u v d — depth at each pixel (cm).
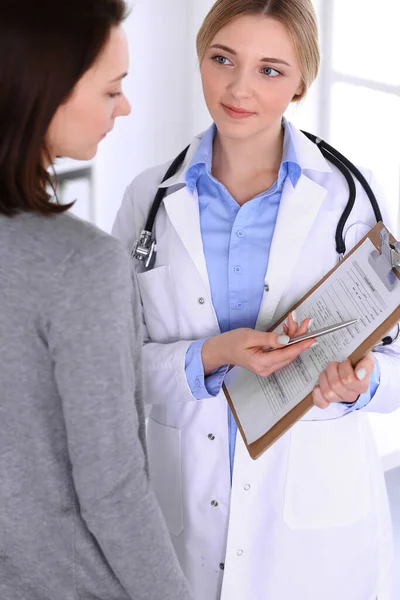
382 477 141
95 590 91
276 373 121
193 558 135
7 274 80
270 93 120
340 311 114
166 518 138
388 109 307
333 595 133
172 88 236
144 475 87
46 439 85
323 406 109
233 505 129
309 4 119
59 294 80
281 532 130
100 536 85
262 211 131
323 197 129
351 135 299
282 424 113
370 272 111
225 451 131
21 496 85
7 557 88
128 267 84
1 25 74
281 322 125
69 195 218
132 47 223
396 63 304
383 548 139
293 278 129
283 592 131
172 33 231
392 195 316
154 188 140
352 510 131
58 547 88
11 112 77
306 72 123
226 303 131
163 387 130
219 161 134
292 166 130
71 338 80
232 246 129
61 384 81
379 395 128
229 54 119
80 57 77
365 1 288
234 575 129
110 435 83
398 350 136
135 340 91
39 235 81
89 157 88
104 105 84
